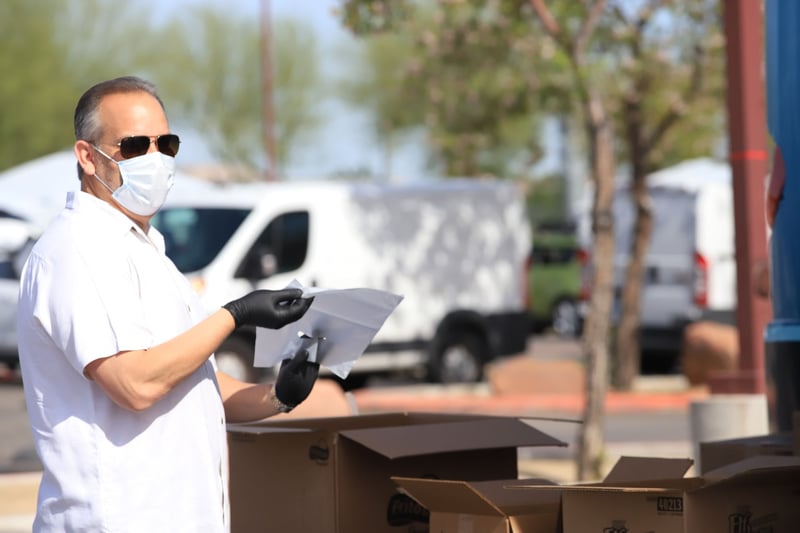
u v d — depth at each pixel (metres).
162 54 76.50
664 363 37.84
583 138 55.34
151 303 6.73
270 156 55.22
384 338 30.62
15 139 64.19
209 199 28.42
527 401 30.52
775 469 6.82
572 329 54.84
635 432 26.17
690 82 31.05
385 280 30.42
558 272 55.22
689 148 37.41
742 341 15.38
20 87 64.12
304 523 8.03
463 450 7.96
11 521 15.98
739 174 15.40
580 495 6.85
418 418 9.03
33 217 32.88
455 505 7.20
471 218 32.28
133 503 6.58
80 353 6.43
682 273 34.69
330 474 7.87
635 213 32.19
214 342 6.63
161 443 6.67
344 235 29.64
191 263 27.55
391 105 53.09
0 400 31.19
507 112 32.16
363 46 77.31
